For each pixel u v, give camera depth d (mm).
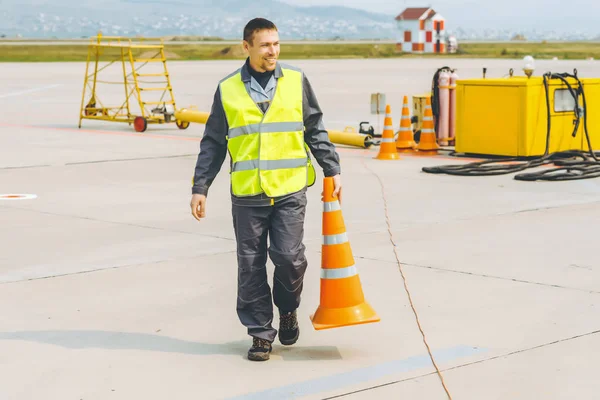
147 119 20484
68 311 6398
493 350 5406
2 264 7855
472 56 94688
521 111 13938
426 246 8336
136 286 7062
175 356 5422
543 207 10297
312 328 5969
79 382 5000
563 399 4648
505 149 14211
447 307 6340
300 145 5320
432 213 10031
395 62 70000
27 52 105062
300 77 5352
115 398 4762
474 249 8180
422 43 113312
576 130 14117
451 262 7691
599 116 14758
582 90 13836
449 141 16141
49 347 5605
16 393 4836
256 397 4734
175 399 4727
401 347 5504
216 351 5512
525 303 6410
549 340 5578
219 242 8672
